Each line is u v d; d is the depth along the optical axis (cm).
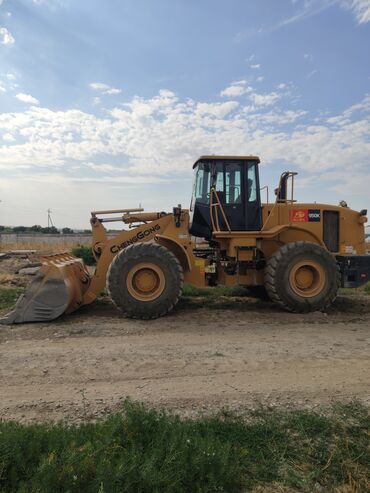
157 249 700
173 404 361
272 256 757
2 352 504
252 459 280
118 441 278
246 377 428
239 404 362
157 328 630
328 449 293
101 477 233
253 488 253
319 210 816
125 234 751
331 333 611
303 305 743
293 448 294
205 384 408
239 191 791
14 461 249
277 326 652
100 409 350
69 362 468
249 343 551
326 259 753
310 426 321
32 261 1642
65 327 627
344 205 855
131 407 316
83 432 291
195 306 806
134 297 687
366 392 391
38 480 233
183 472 249
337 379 423
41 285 661
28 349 517
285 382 414
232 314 736
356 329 639
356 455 286
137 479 240
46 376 427
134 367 454
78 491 233
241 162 793
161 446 273
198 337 580
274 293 743
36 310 656
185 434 286
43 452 264
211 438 285
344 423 327
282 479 262
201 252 820
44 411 347
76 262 759
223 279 791
